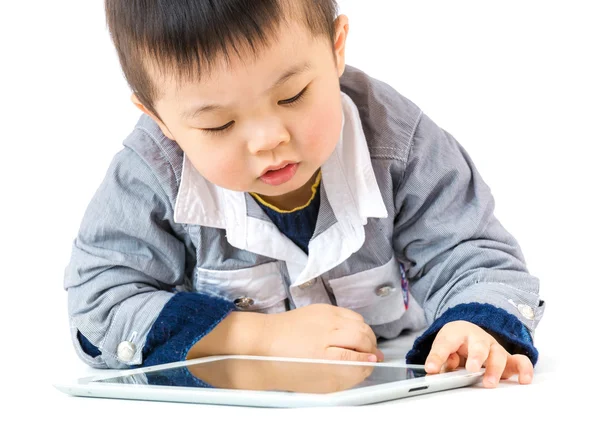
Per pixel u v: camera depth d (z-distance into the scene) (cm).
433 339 151
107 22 146
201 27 132
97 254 169
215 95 135
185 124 140
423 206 167
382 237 169
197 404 132
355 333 156
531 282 160
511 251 166
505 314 150
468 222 166
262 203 166
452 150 169
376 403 129
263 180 144
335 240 165
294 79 135
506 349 150
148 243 169
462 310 152
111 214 169
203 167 144
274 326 158
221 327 158
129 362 161
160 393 134
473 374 138
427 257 169
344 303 173
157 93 141
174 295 163
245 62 133
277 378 138
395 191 167
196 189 166
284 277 171
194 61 133
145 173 167
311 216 167
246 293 171
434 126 170
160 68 137
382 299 174
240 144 139
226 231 167
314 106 139
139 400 136
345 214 164
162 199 167
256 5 131
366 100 168
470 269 163
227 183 144
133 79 145
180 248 172
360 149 163
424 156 166
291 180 145
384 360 164
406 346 175
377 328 178
